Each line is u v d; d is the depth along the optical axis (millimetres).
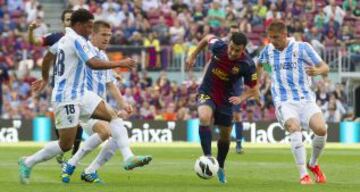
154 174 31672
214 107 27438
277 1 76438
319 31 74438
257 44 73688
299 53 28203
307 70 27625
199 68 70438
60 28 77312
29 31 30766
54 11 78125
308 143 58594
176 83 66500
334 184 26969
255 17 75000
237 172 33281
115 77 29891
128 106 28766
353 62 71750
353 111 69000
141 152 48531
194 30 74000
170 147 54812
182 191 23484
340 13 76500
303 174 27109
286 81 28344
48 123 60625
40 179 28781
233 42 26578
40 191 23266
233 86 27562
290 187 25188
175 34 74062
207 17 74625
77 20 25500
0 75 67875
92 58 25000
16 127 60594
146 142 60250
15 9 75812
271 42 28656
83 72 25734
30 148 52375
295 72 28250
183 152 48469
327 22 75125
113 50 69812
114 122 26125
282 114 28031
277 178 30344
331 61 71938
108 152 26953
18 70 69062
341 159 42594
